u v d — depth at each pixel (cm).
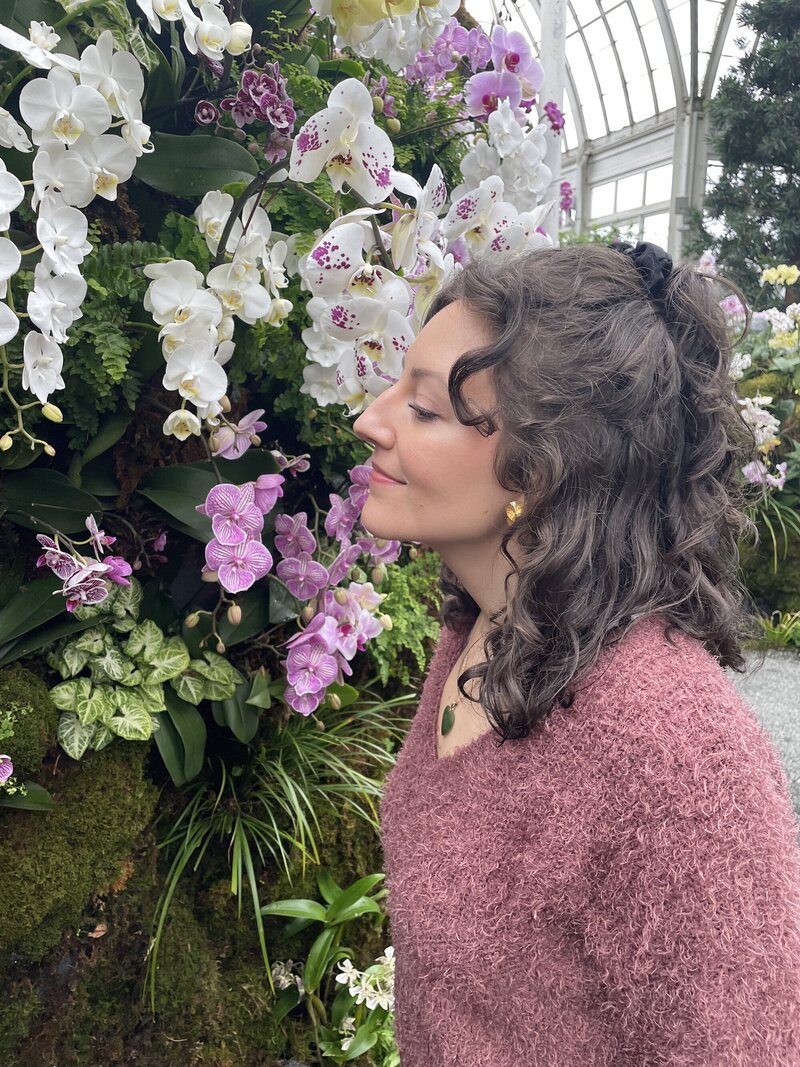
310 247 127
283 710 153
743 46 695
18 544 118
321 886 150
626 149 1160
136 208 124
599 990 60
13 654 112
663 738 55
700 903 51
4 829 110
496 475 66
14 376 101
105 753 122
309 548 127
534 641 62
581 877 57
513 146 135
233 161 112
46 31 87
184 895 141
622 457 63
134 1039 129
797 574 363
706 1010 50
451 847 66
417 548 194
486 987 63
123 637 128
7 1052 114
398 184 94
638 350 63
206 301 105
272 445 150
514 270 67
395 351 98
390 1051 150
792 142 654
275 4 129
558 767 60
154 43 114
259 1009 144
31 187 99
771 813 53
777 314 407
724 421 68
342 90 89
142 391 121
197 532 122
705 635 66
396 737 180
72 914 116
